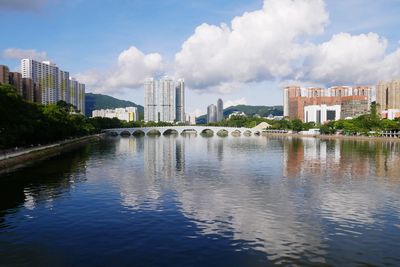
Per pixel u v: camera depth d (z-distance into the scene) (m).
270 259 39.84
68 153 158.75
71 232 48.19
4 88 134.75
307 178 89.38
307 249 42.62
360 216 55.59
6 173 98.38
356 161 126.06
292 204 62.66
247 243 44.25
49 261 39.44
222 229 49.28
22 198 67.75
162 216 55.12
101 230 48.81
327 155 148.50
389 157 139.12
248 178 89.31
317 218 54.41
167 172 99.88
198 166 113.12
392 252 41.88
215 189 75.31
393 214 56.69
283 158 137.62
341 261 39.47
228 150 176.88
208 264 38.56
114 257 40.28
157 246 43.25
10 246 43.53
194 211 57.94
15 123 128.75
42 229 49.47
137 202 63.94
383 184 81.25
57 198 67.50
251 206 61.09
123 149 182.38
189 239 45.47
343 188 76.56
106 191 73.44
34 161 127.31
